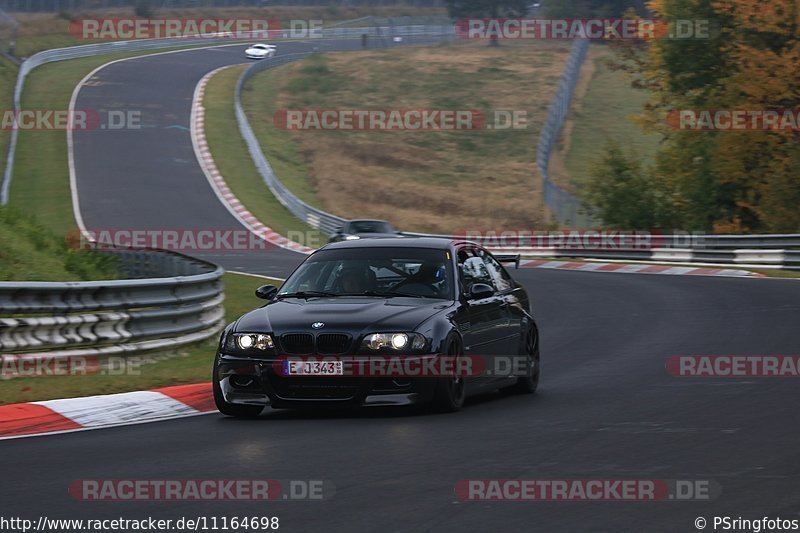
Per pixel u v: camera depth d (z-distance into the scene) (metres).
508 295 38.94
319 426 31.03
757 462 24.70
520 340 38.44
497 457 25.64
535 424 30.84
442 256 36.25
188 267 75.31
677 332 57.62
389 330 31.92
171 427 31.53
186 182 191.75
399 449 26.80
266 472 24.06
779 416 31.69
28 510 20.70
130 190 182.00
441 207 199.88
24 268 64.56
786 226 130.00
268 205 182.88
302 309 33.28
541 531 18.92
